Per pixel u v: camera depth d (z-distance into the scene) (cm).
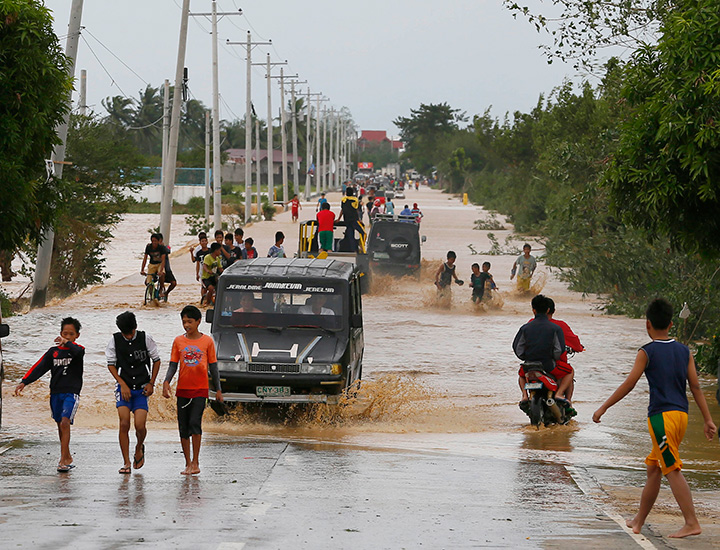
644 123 2877
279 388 2900
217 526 1555
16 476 1992
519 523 1630
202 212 19450
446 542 1480
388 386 3158
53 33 3612
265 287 3098
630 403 3341
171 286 6094
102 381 3544
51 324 5116
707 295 4931
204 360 2062
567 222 6800
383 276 7331
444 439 2672
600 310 6300
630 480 2066
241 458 2244
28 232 3956
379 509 1719
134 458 2111
